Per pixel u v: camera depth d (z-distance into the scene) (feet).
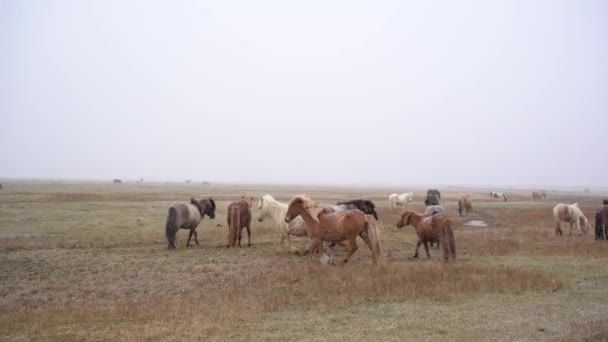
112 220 93.50
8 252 58.90
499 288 37.73
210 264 51.44
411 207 147.02
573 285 39.55
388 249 63.82
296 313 31.63
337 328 28.27
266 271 47.24
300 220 58.65
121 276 45.65
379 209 140.56
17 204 123.65
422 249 63.87
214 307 32.73
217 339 26.40
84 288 41.09
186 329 27.89
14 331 28.48
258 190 326.85
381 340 25.98
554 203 184.14
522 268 46.57
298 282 41.22
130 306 33.27
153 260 53.83
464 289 37.24
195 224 65.10
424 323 29.14
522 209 140.77
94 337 26.91
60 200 144.66
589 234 79.41
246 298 35.35
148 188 324.80
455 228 91.09
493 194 232.53
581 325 27.61
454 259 50.93
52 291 40.19
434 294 36.04
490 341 25.75
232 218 63.72
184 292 39.24
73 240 68.54
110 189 273.95
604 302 33.96
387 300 34.68
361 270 45.29
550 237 75.20
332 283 39.55
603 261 51.44
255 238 73.36
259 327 28.53
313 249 51.01
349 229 49.32
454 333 27.17
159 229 81.15
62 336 27.32
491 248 61.16
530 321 29.35
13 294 39.22
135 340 26.27
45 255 56.95
